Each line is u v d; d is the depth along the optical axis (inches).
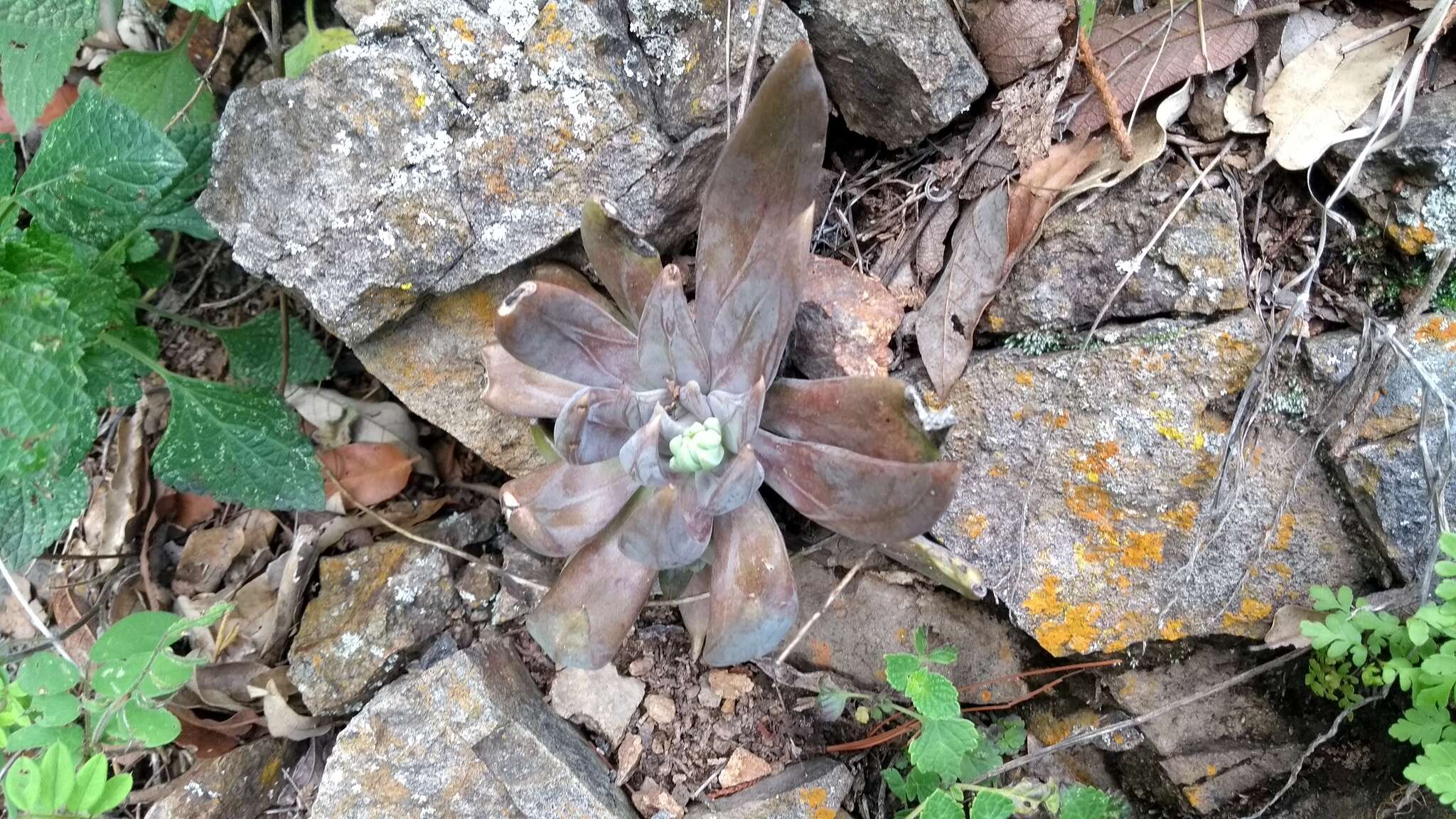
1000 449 17.0
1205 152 16.5
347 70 15.8
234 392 18.9
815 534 18.6
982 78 16.6
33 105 17.4
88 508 21.2
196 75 19.8
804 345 17.0
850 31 16.3
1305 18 16.3
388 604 18.6
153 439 21.5
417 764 17.1
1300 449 16.4
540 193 16.5
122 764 19.6
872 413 14.1
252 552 21.2
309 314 21.0
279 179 16.4
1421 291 15.3
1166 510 16.5
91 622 20.6
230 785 18.1
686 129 16.9
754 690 18.4
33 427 15.1
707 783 17.8
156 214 17.7
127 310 19.1
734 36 16.2
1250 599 16.6
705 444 14.1
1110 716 18.3
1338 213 16.2
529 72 16.1
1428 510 15.4
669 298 14.2
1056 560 17.0
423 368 17.9
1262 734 17.8
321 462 20.5
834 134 18.8
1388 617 14.9
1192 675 17.8
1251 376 15.9
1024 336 17.1
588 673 18.3
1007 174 16.8
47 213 16.8
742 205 14.3
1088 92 16.6
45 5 17.1
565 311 14.2
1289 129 15.9
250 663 19.2
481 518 20.2
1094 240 16.6
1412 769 13.5
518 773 17.0
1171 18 16.3
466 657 17.7
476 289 17.4
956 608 18.5
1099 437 16.6
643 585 15.4
